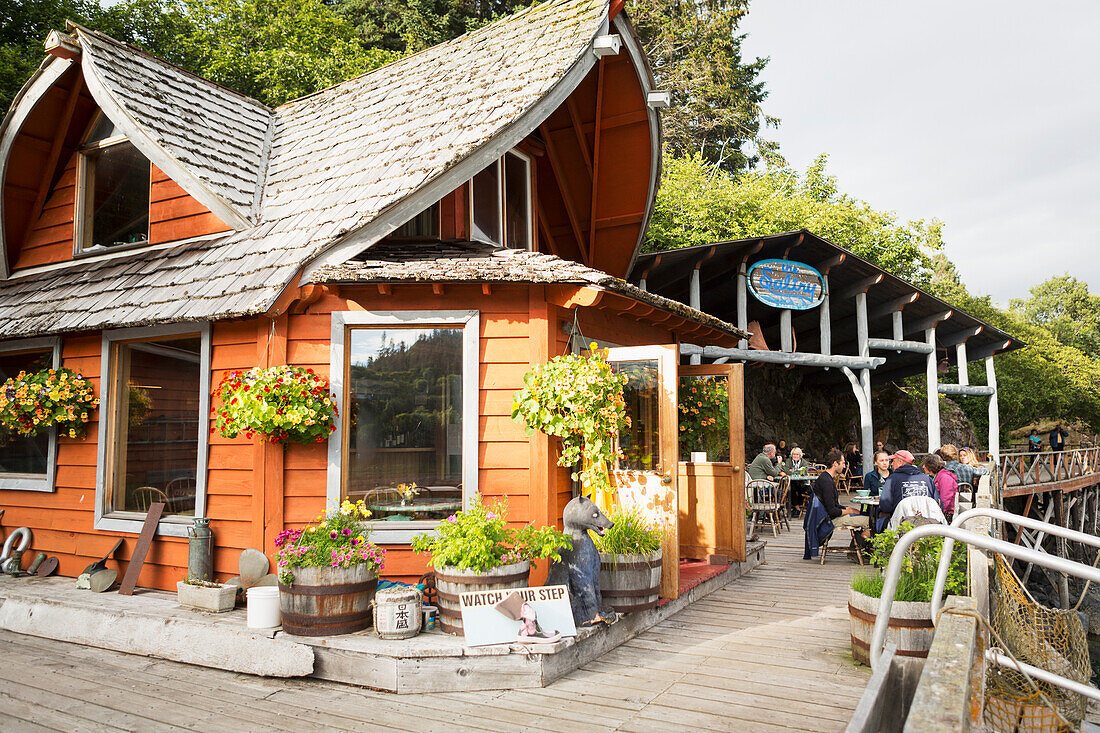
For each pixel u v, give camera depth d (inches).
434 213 321.1
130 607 245.8
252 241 293.3
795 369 927.0
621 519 253.3
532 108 291.3
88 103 356.2
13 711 183.0
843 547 436.5
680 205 903.7
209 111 372.2
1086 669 170.4
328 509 251.1
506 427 255.6
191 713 181.5
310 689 198.7
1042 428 1223.5
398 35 1027.9
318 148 353.7
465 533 212.7
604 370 240.5
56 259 364.8
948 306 701.9
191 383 279.0
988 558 224.7
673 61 1315.2
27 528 317.7
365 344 261.3
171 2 813.2
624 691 193.8
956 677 106.5
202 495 268.1
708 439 355.9
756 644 234.8
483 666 196.9
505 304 259.6
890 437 1005.2
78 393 297.6
